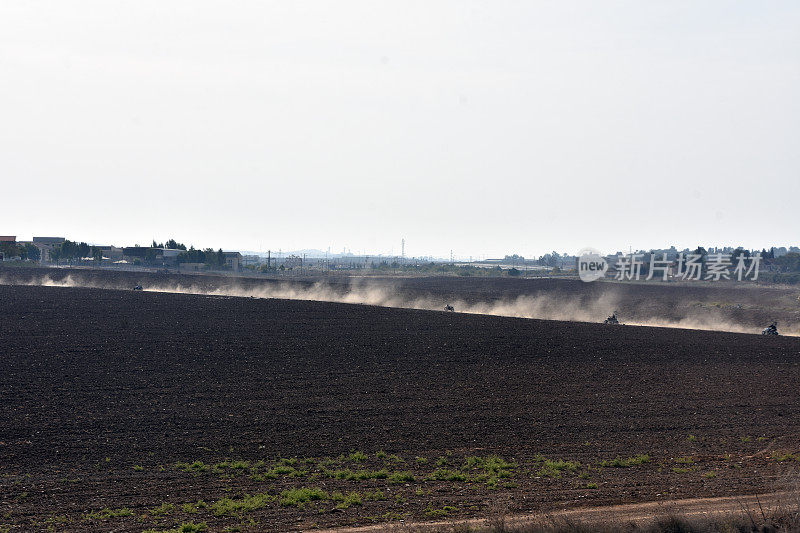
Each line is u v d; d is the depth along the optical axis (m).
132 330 68.38
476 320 87.00
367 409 40.41
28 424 35.12
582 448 33.47
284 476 28.12
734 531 20.36
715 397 45.75
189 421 36.62
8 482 26.75
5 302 88.06
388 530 21.11
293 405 40.81
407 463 30.34
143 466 29.08
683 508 23.41
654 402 44.00
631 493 25.69
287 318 81.69
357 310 92.88
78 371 48.53
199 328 71.19
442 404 42.16
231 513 23.20
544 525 20.83
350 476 27.98
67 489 26.03
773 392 47.62
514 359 59.06
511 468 29.70
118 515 23.09
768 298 162.12
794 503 22.84
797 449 33.09
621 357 61.50
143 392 43.03
